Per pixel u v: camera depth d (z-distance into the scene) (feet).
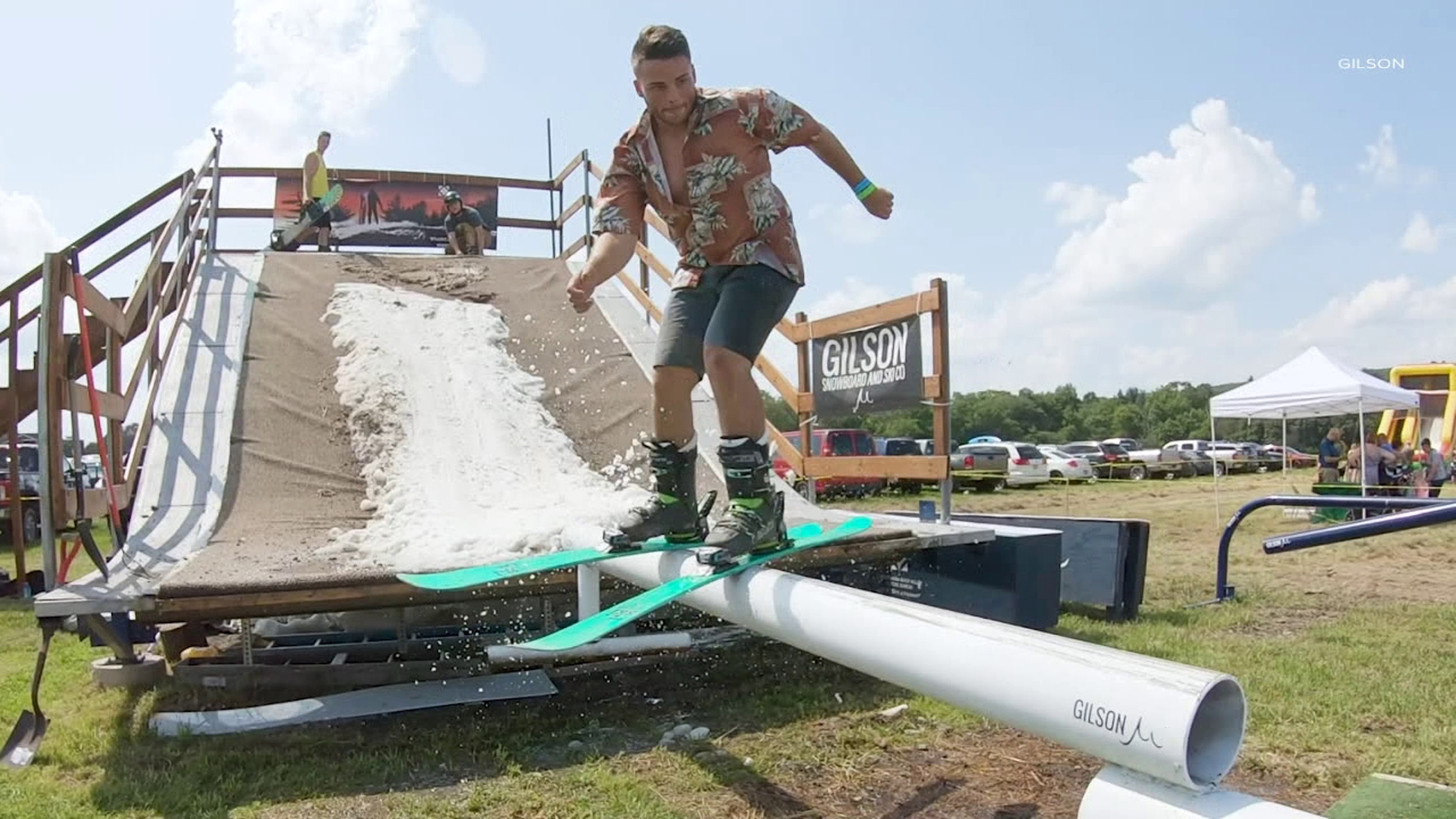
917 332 20.51
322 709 14.29
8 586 29.40
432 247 44.34
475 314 28.32
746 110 9.57
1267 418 61.67
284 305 27.66
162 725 14.02
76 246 14.98
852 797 11.50
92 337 28.63
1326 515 50.90
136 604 13.21
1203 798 5.49
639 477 21.72
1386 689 15.06
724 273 9.91
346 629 17.39
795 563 16.74
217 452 20.24
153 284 23.26
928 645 7.11
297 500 18.99
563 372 26.25
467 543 16.30
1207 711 5.64
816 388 24.38
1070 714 5.94
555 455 22.12
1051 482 102.83
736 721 14.48
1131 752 5.58
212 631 19.47
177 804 11.30
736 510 9.65
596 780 11.98
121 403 17.83
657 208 10.07
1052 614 19.67
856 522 11.93
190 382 22.80
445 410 22.99
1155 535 45.85
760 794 11.59
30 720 13.47
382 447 21.26
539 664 16.22
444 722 14.60
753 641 19.17
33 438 50.47
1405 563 33.45
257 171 40.11
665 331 10.28
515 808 11.16
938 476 20.15
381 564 14.92
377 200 43.93
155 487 18.89
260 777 12.19
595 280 9.61
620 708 15.33
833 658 8.25
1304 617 22.33
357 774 12.35
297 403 22.67
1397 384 81.66
